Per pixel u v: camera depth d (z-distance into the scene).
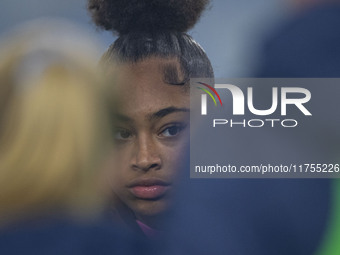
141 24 4.23
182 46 4.29
